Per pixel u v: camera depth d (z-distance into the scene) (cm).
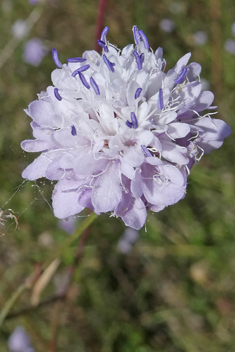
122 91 9
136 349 15
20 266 16
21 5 19
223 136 9
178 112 9
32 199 15
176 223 16
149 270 16
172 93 9
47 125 9
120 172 8
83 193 8
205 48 18
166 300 15
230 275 15
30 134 17
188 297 15
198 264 15
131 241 16
